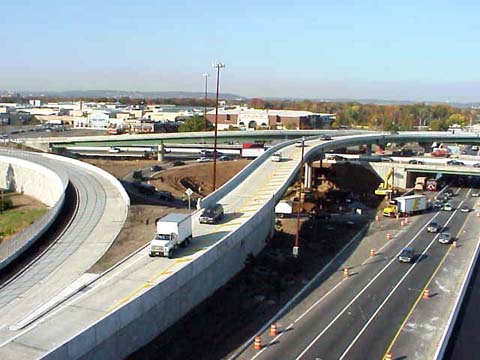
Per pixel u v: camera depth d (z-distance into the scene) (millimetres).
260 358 38438
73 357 31453
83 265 49000
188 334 41656
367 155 163000
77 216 67312
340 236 76062
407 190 121938
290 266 59531
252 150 147500
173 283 42125
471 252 69438
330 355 39062
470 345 41719
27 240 56594
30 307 40812
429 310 48500
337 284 55031
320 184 123250
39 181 106938
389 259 65188
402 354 39500
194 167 130125
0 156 124000
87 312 36750
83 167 108188
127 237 57469
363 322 45250
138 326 38094
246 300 49406
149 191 98938
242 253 57812
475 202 108125
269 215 69688
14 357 30453
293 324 44531
